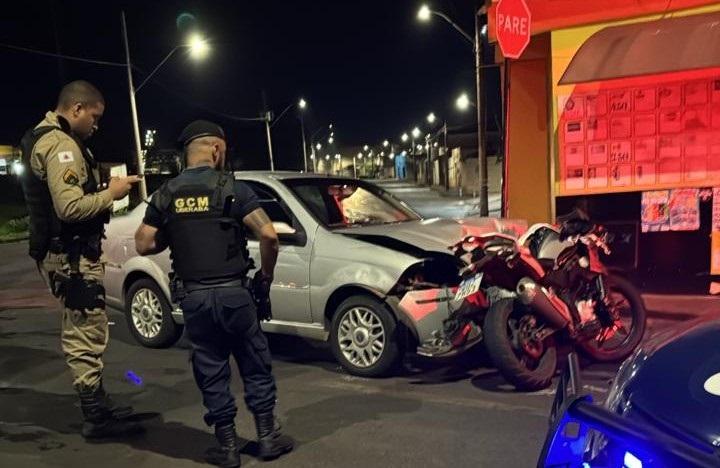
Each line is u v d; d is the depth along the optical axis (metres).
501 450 4.16
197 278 3.96
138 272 7.11
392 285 5.48
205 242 3.95
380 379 5.75
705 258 8.76
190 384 5.80
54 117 4.28
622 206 9.22
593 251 5.72
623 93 8.76
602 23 8.74
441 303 5.44
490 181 44.28
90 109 4.32
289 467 4.04
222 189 3.97
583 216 5.78
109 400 4.78
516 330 5.28
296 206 6.14
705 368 2.16
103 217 4.48
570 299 5.57
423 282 5.64
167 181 4.11
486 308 5.47
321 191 6.53
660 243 8.99
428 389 5.44
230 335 4.04
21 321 8.90
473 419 4.71
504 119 10.43
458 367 6.03
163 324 6.95
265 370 4.19
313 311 5.93
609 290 5.92
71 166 4.12
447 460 4.04
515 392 5.29
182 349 7.02
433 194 45.66
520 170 10.55
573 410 1.99
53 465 4.18
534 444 4.23
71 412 5.14
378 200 6.95
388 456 4.14
